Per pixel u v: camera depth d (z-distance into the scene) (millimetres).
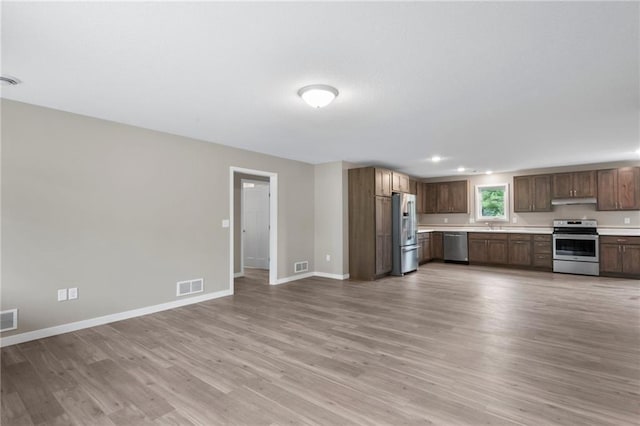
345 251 6195
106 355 2760
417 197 8406
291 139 4562
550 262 6730
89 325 3477
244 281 5949
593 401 2037
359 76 2568
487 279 6008
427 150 5277
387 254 6363
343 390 2195
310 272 6391
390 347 2904
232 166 4984
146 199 3975
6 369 2514
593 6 1708
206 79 2615
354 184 6219
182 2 1663
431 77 2586
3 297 2969
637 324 3459
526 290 5098
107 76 2553
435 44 2102
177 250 4270
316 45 2113
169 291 4176
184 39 2033
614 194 6254
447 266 7543
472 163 6523
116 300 3689
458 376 2373
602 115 3508
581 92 2887
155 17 1798
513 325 3459
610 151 5336
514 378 2338
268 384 2275
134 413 1952
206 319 3729
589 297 4629
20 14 1748
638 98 3020
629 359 2625
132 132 3867
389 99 3049
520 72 2500
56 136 3293
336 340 3078
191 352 2814
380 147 5055
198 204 4520
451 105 3207
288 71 2482
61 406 2029
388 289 5223
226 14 1774
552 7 1720
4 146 2998
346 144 4852
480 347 2891
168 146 4203
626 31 1940
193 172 4469
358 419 1880
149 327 3463
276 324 3541
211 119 3646
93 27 1889
